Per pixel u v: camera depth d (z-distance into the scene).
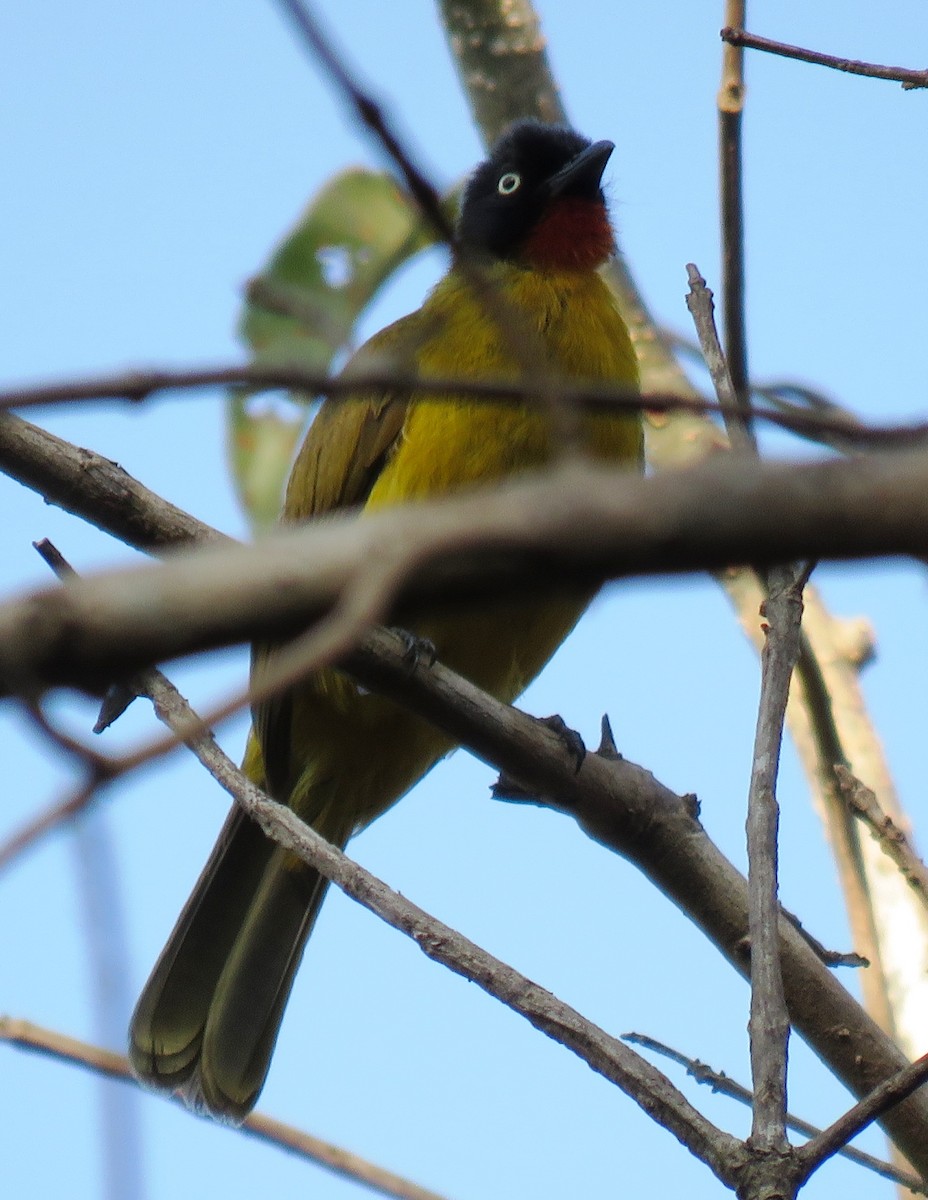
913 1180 7.63
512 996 7.07
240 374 4.15
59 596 3.67
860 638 10.59
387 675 9.31
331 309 11.70
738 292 9.21
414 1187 8.62
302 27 4.35
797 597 7.88
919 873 8.27
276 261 11.59
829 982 8.45
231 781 7.81
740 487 3.72
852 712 10.27
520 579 3.87
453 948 7.21
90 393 3.99
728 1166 6.50
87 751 3.48
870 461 3.70
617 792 9.17
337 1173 8.66
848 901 9.48
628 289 14.10
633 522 3.76
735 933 9.03
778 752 7.46
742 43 9.13
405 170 4.59
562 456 4.37
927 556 3.71
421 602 3.92
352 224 11.73
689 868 9.05
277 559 3.78
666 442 13.04
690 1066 7.72
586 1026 6.95
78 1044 8.49
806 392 9.07
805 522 3.71
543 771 9.26
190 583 3.75
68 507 8.45
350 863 7.52
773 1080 6.62
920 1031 9.05
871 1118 6.43
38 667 3.66
